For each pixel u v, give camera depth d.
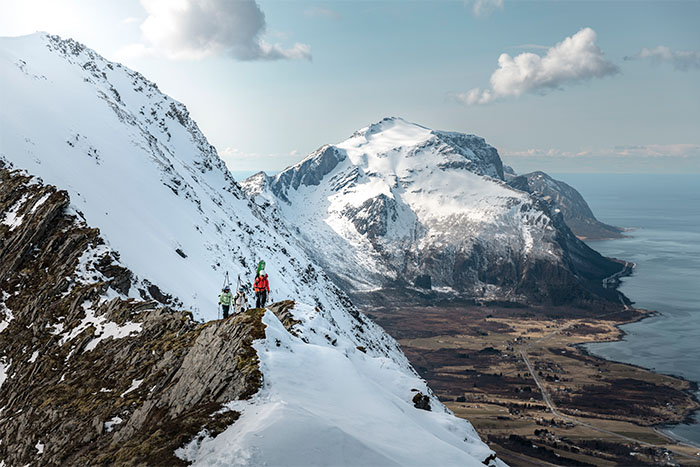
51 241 56.56
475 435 27.25
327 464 16.72
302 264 166.12
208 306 67.69
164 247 76.38
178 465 17.12
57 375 37.75
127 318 41.41
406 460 18.53
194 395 22.62
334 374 24.95
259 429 17.50
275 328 26.89
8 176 68.25
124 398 27.98
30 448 29.30
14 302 50.59
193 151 177.38
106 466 20.16
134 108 167.38
